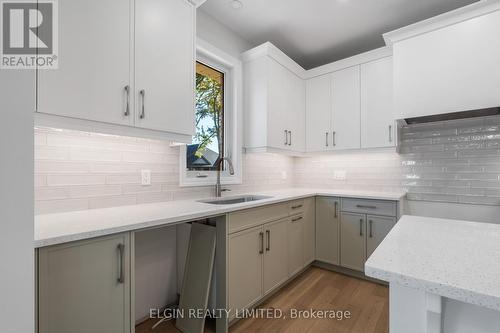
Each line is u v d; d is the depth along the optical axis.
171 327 1.77
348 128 2.75
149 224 1.23
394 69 2.23
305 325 1.72
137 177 1.78
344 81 2.78
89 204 1.53
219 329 1.65
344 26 2.49
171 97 1.61
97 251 1.06
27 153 0.66
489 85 1.84
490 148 2.26
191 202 1.92
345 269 2.57
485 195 2.28
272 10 2.25
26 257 0.66
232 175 2.55
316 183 3.32
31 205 0.67
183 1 1.70
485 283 0.53
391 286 0.69
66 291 0.97
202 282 1.68
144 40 1.47
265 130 2.48
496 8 1.83
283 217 2.22
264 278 1.97
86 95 1.23
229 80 2.60
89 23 1.24
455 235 0.90
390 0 2.11
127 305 1.15
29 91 0.67
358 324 1.73
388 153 2.78
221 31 2.46
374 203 2.38
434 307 0.60
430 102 2.06
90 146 1.54
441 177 2.49
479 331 0.60
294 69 2.86
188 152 2.24
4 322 0.62
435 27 2.05
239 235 1.75
